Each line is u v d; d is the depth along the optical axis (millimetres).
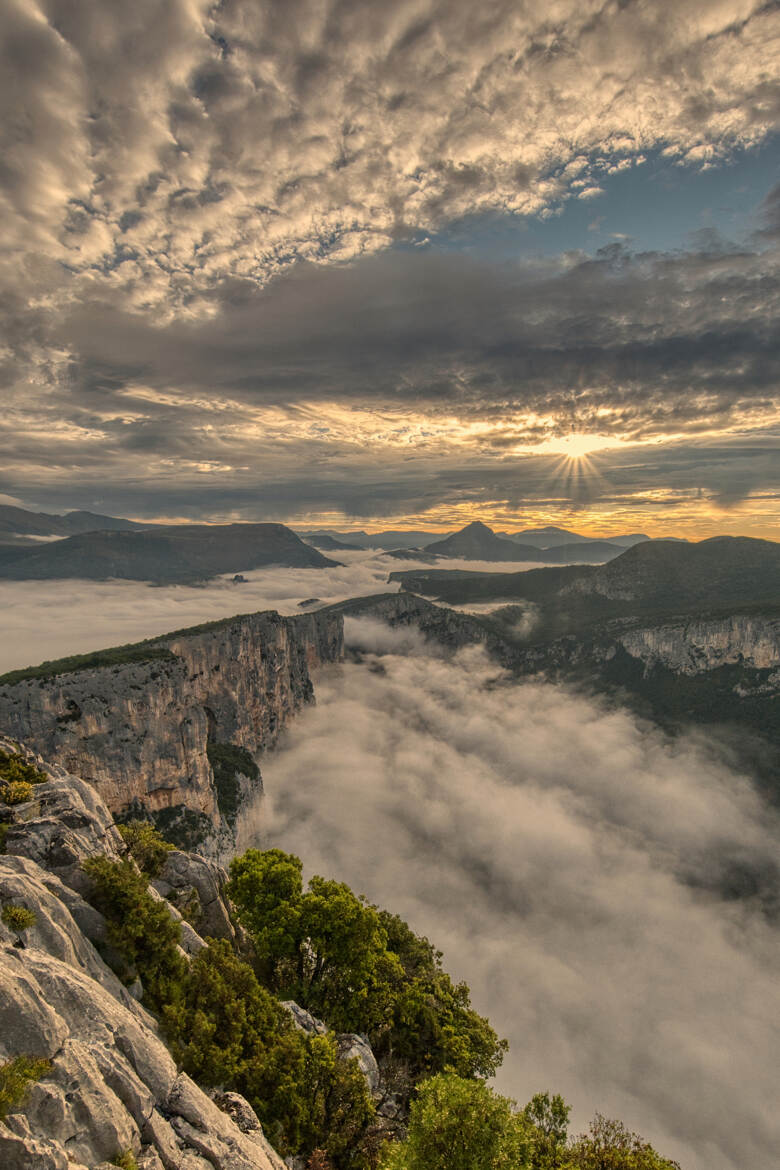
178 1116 19266
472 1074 38812
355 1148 27656
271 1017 30078
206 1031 24875
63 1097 15547
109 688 112062
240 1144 19781
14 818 29266
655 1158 25344
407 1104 34469
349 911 40125
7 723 102438
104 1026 19250
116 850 32500
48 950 20969
